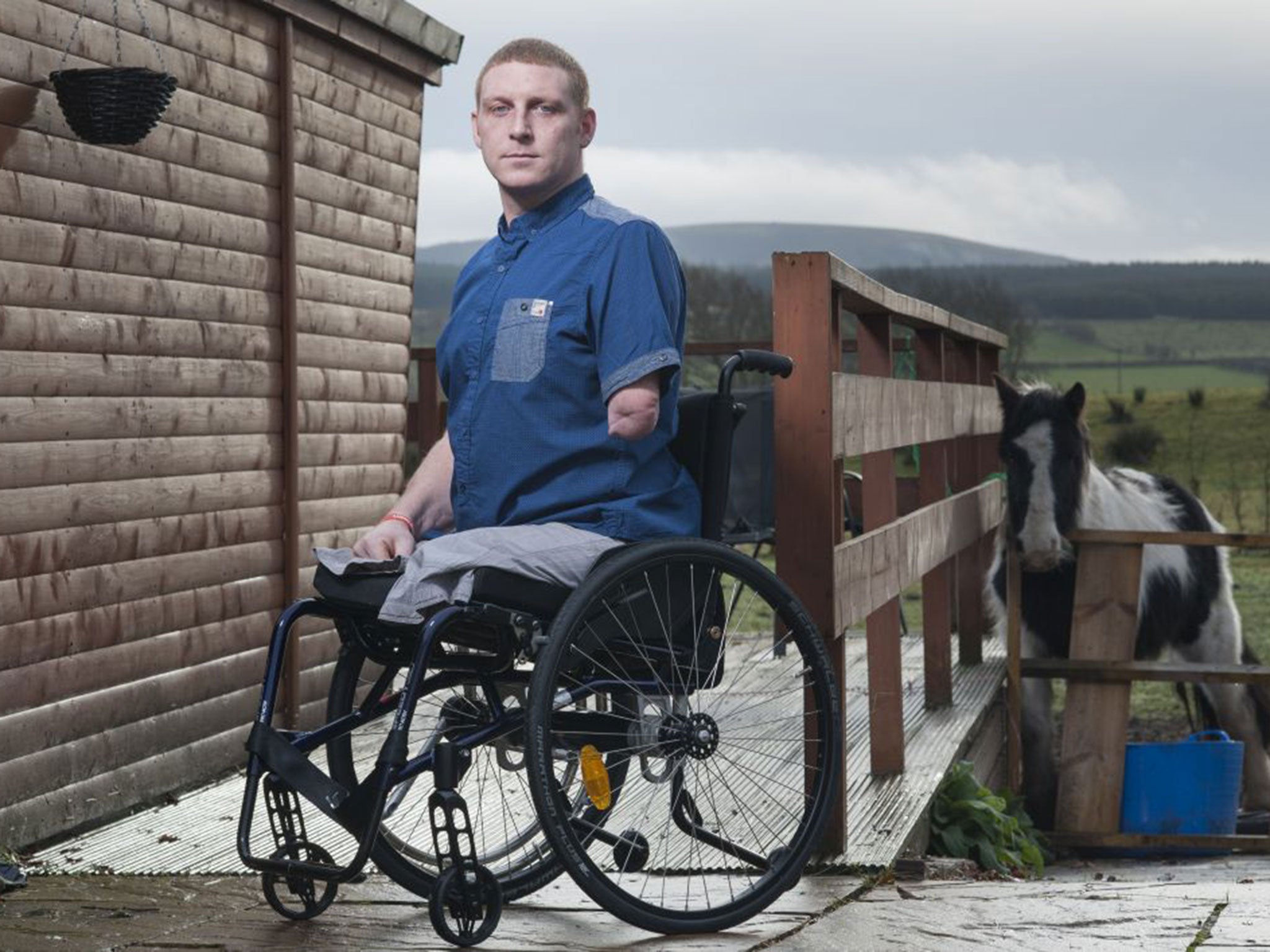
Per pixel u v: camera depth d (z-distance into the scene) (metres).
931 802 4.93
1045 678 6.69
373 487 6.65
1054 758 6.85
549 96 3.57
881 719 5.16
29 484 4.50
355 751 3.94
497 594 3.27
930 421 5.98
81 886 3.97
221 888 3.92
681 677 3.51
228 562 5.50
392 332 6.82
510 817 4.04
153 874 4.09
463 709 3.67
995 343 8.38
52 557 4.60
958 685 7.12
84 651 4.74
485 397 3.54
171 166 5.15
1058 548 6.37
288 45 5.81
